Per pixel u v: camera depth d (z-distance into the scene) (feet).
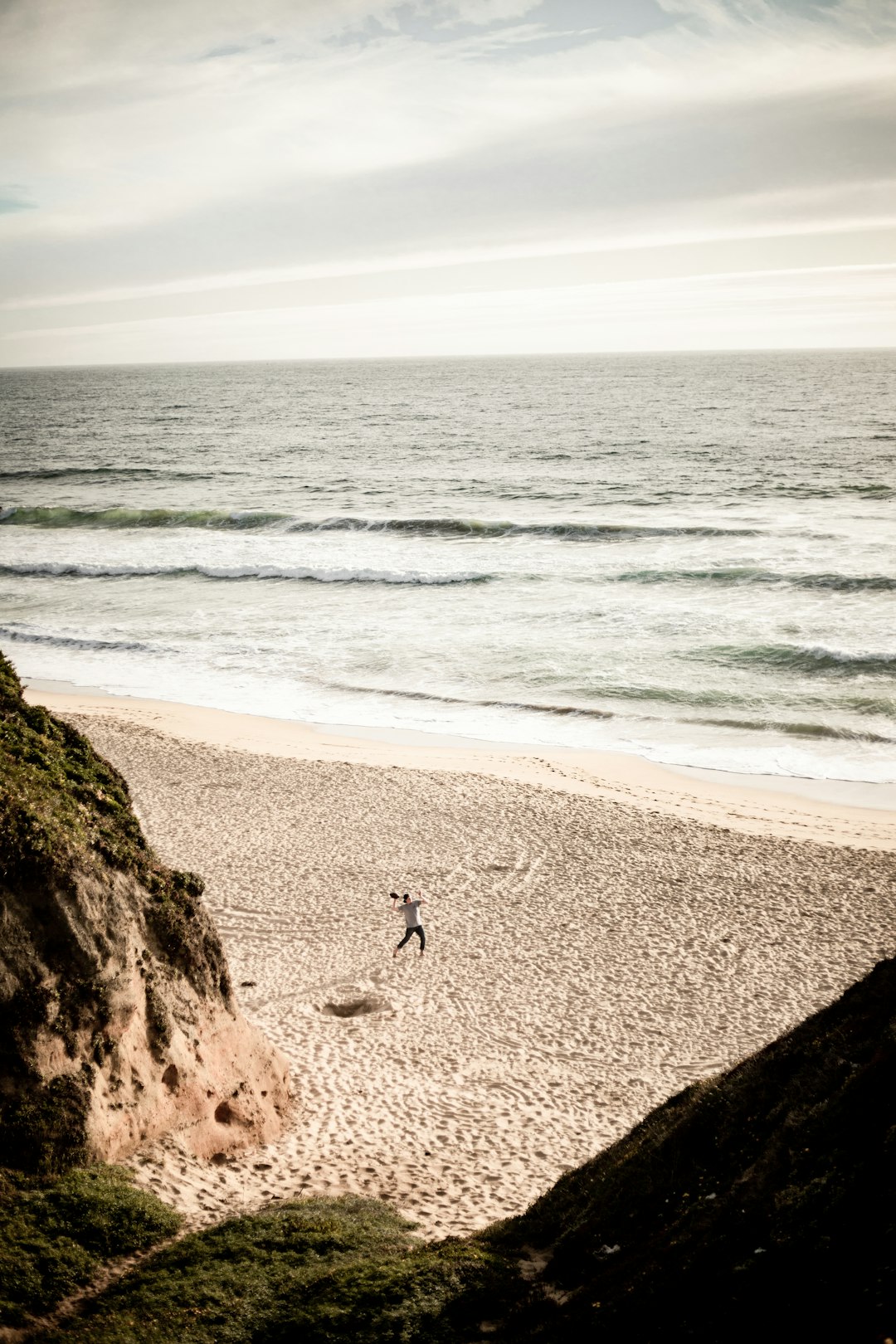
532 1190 38.32
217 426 393.50
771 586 138.72
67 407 519.60
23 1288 27.07
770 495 205.05
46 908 33.63
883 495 200.95
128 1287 27.96
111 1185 31.78
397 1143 41.32
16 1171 30.66
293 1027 51.34
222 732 100.37
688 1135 30.86
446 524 181.37
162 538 184.24
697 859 73.05
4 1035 31.65
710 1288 22.30
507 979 57.47
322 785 87.15
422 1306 26.12
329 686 112.06
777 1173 25.35
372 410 451.94
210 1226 31.83
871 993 31.35
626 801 83.76
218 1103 38.78
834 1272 20.62
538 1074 48.21
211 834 77.05
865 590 134.72
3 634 130.93
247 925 63.10
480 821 79.61
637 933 62.90
